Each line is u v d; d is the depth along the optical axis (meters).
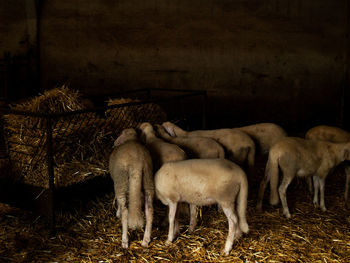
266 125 5.67
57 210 4.71
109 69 9.18
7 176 4.65
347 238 4.32
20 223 4.53
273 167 4.72
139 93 9.27
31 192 4.41
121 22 9.02
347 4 8.94
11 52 9.03
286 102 9.31
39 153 4.61
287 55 9.14
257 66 9.16
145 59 9.14
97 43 9.09
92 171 4.79
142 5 8.95
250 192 5.61
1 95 9.02
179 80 9.21
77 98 5.53
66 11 9.00
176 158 4.34
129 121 5.92
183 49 9.09
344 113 9.22
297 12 8.99
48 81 9.28
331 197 5.47
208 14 8.98
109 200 5.09
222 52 9.11
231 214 3.85
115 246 4.09
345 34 9.04
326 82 9.25
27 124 4.74
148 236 4.10
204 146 4.82
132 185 3.88
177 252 4.00
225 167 3.81
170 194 3.97
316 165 4.86
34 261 3.82
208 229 4.48
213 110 9.32
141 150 4.02
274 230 4.49
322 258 3.92
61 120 4.98
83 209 4.82
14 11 8.86
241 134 5.21
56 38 9.10
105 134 5.29
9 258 3.87
